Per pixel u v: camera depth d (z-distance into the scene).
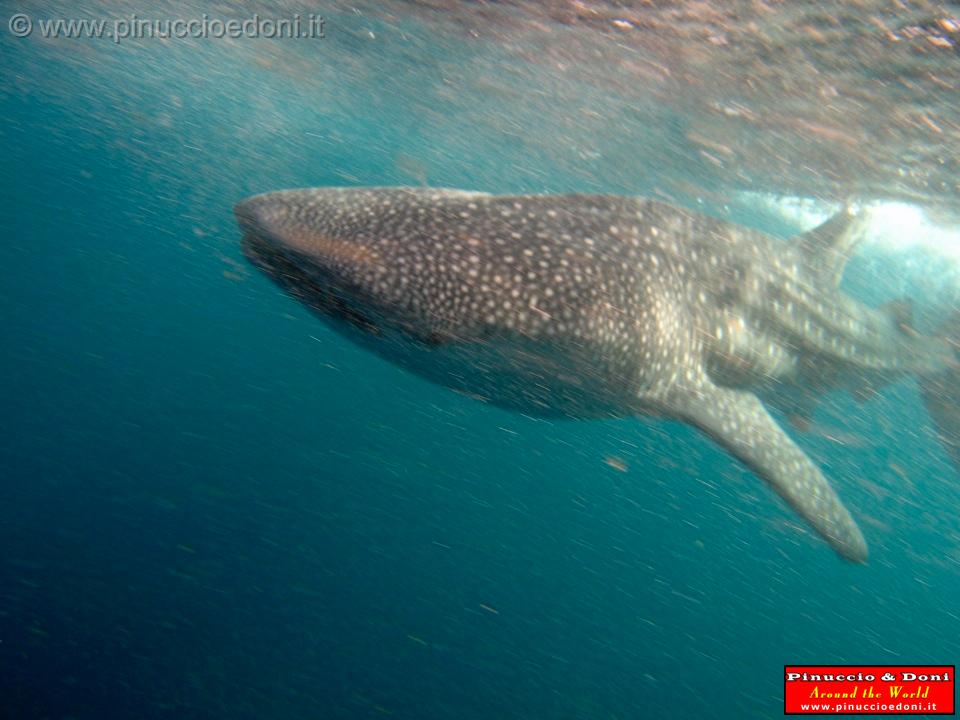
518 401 5.00
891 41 7.53
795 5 7.42
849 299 6.89
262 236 3.75
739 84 10.40
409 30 12.99
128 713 8.61
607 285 4.36
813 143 11.91
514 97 14.95
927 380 7.75
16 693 8.45
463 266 3.96
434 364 4.36
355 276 3.74
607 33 10.12
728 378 5.73
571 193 4.67
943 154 10.49
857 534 4.86
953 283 12.68
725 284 5.41
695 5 8.22
